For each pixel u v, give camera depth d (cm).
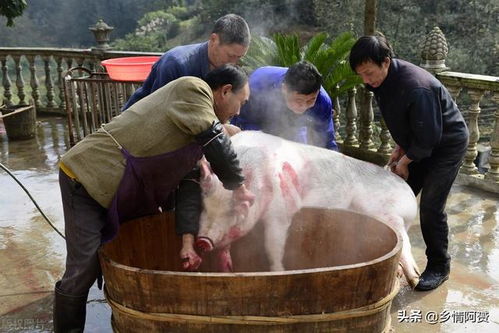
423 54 539
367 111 595
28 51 820
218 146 230
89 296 328
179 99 234
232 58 307
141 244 277
